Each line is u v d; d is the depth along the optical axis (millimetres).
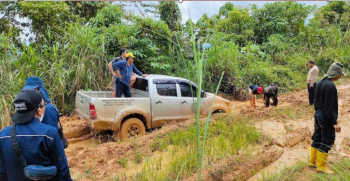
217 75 13133
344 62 14992
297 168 5125
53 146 2510
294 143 6527
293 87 13648
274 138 6449
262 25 18234
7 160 2441
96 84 10031
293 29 18188
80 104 7457
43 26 11391
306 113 8859
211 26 16516
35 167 2377
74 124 8227
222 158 5352
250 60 13836
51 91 9141
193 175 4703
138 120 7152
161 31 12352
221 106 8484
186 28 14445
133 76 8266
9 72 8484
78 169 5090
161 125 7598
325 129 4855
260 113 8453
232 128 6789
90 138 7727
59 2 11773
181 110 7805
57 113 3520
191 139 6379
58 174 2576
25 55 9078
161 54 12617
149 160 5480
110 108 6809
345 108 9500
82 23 12789
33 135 2434
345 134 7117
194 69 11641
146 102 7297
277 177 4793
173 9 14797
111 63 7961
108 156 5668
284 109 9023
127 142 6426
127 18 13453
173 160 5223
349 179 4105
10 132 2445
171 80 7797
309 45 17250
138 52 11359
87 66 9805
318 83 4938
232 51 13258
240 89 12758
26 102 2441
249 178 4992
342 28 18969
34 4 10867
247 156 5461
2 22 10930
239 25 17875
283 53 16516
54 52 9414
